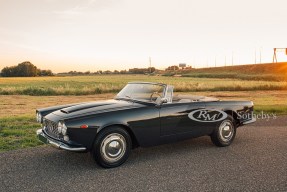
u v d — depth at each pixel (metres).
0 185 4.05
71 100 20.62
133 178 4.37
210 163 5.08
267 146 6.24
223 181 4.23
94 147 4.70
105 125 4.70
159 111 5.31
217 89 32.19
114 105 5.30
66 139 4.59
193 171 4.67
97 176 4.45
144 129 5.15
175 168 4.82
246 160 5.25
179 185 4.09
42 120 5.39
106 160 4.79
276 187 4.02
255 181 4.23
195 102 5.83
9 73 138.00
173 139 5.59
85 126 4.57
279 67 137.12
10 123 8.90
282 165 4.96
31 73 139.25
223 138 6.22
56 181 4.23
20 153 5.59
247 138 6.98
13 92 26.27
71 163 5.05
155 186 4.05
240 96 24.58
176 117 5.52
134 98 5.76
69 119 4.55
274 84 35.12
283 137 7.09
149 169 4.78
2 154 5.50
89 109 5.04
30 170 4.67
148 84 5.78
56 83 54.00
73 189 3.94
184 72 166.25
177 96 6.36
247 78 85.88
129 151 5.04
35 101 19.70
